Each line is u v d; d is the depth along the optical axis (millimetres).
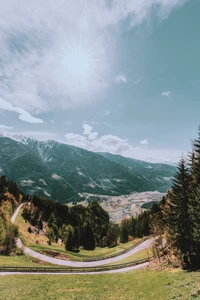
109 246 133000
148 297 26188
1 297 29953
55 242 120938
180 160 40594
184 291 23656
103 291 32906
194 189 37125
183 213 38875
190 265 36906
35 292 32344
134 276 40719
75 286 36719
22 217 130625
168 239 47219
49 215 169875
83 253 100500
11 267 53031
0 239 72125
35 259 74375
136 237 145375
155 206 145375
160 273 37812
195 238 35469
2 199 139000
